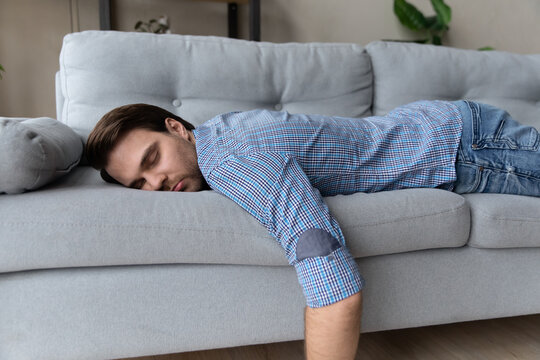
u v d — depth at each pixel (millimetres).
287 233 701
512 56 1665
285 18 2973
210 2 2873
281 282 840
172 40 1359
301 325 855
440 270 913
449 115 987
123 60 1286
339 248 684
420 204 865
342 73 1476
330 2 3027
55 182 967
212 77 1353
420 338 1082
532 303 974
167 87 1331
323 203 744
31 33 2605
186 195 835
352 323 681
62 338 771
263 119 904
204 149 877
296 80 1430
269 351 1035
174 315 801
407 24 2967
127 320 785
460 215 884
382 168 931
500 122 1006
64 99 1427
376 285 875
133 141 883
